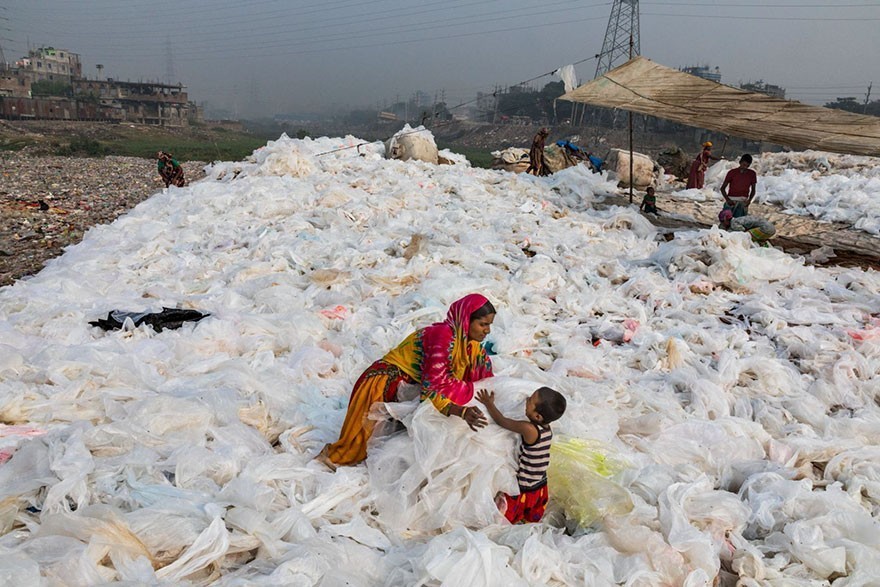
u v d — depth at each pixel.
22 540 3.22
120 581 2.91
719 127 11.92
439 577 3.02
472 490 3.63
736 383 5.68
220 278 8.24
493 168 19.72
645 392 5.21
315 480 3.89
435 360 3.81
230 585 2.99
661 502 3.73
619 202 14.88
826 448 4.52
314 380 5.29
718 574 3.46
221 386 4.95
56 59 132.88
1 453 3.95
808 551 3.45
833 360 6.06
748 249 8.73
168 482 3.76
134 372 5.08
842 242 11.84
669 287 8.06
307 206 12.09
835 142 10.71
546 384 5.09
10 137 49.38
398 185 13.85
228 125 110.25
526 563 3.19
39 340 5.85
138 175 23.39
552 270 8.60
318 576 3.10
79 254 9.28
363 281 7.94
